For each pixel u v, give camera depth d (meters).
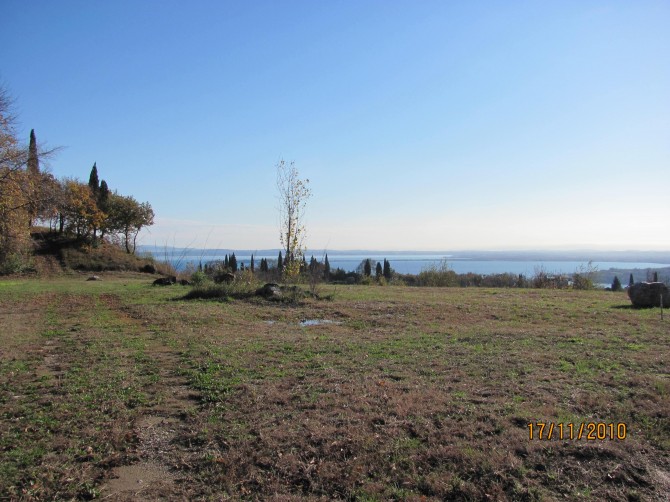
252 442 4.68
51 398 6.00
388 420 5.10
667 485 3.85
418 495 3.75
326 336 10.23
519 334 10.09
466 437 4.63
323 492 3.85
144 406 5.77
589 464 4.12
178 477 4.14
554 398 5.73
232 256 26.45
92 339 9.88
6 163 19.27
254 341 9.58
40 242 42.31
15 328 11.36
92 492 3.85
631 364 7.27
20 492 3.84
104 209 48.25
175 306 15.22
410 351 8.55
